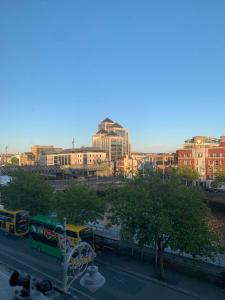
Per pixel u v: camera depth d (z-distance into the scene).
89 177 145.75
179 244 30.02
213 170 134.00
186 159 144.88
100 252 37.97
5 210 48.94
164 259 34.56
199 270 31.66
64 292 11.99
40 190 52.28
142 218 31.31
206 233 30.75
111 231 43.16
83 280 10.59
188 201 31.19
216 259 32.81
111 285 29.89
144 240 31.30
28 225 47.53
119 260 36.31
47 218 42.03
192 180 111.88
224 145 133.12
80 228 37.00
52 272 33.25
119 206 33.31
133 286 29.81
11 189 52.06
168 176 36.31
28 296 7.57
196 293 28.25
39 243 40.34
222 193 88.88
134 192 32.28
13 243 44.38
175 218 30.58
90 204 40.78
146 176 34.78
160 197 31.56
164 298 27.56
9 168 136.38
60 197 42.66
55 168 164.25
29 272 33.19
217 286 29.50
